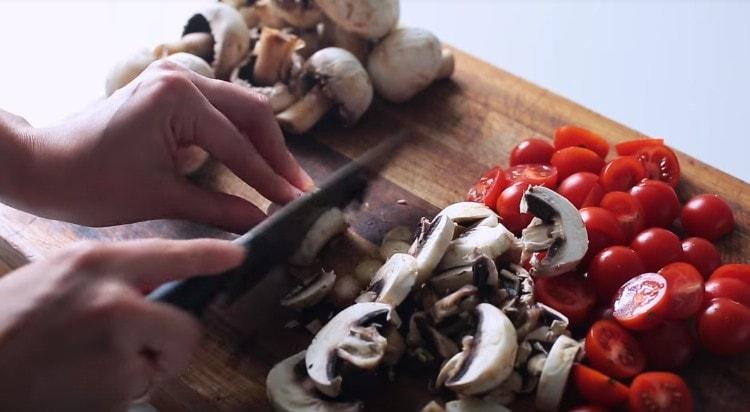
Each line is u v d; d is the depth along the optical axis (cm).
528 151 48
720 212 45
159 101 41
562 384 38
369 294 40
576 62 59
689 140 54
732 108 56
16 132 41
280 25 53
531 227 42
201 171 49
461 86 54
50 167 41
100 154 41
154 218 43
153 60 49
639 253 43
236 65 51
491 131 51
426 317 40
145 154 41
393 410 39
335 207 44
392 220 46
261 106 43
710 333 40
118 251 34
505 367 36
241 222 43
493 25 62
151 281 34
